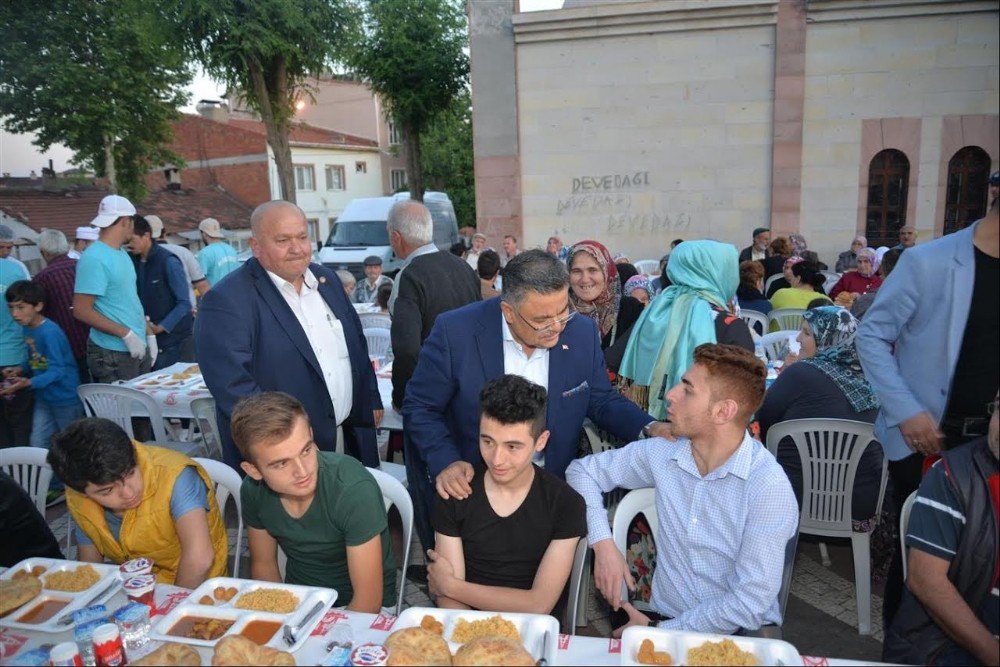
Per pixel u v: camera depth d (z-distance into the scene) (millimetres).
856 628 2934
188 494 2107
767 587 1835
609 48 10383
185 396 3955
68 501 2164
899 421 2096
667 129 10477
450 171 28656
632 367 2814
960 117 9688
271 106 11984
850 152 10031
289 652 1459
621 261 6164
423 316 3535
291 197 12500
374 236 14688
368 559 1983
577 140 10742
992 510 1560
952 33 9461
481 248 10891
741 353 1881
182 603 1674
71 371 4480
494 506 1991
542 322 2045
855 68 9781
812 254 8078
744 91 10156
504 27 10578
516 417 1813
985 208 9977
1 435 4637
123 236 4516
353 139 32656
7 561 2275
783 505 1853
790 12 9758
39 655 1457
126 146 16109
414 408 2377
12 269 4789
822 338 3316
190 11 10672
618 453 2223
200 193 26578
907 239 8406
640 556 2414
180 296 5324
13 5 13961
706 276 2613
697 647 1455
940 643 1678
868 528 2832
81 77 14398
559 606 2219
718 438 1918
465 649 1377
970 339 2000
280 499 2053
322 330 2996
